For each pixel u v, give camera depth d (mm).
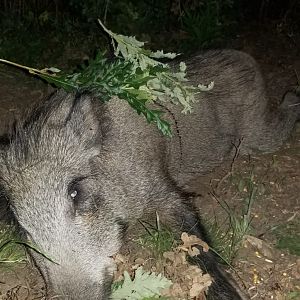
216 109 841
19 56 1171
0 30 1296
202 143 823
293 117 954
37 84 1060
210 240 692
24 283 633
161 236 679
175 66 823
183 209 717
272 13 1514
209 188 816
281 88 1111
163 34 1332
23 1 1366
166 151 757
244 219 706
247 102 891
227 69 875
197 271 631
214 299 627
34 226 550
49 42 1264
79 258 554
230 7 1411
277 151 918
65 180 573
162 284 565
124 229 638
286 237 701
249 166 868
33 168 572
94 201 591
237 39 1362
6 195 581
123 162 662
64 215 558
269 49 1306
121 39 539
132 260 665
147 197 688
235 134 885
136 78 545
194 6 1359
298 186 809
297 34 1390
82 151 601
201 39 1271
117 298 560
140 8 1346
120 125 685
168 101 760
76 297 534
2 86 1051
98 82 554
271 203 774
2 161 589
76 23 1307
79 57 1188
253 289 632
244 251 684
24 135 607
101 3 1283
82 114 619
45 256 537
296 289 629
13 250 657
